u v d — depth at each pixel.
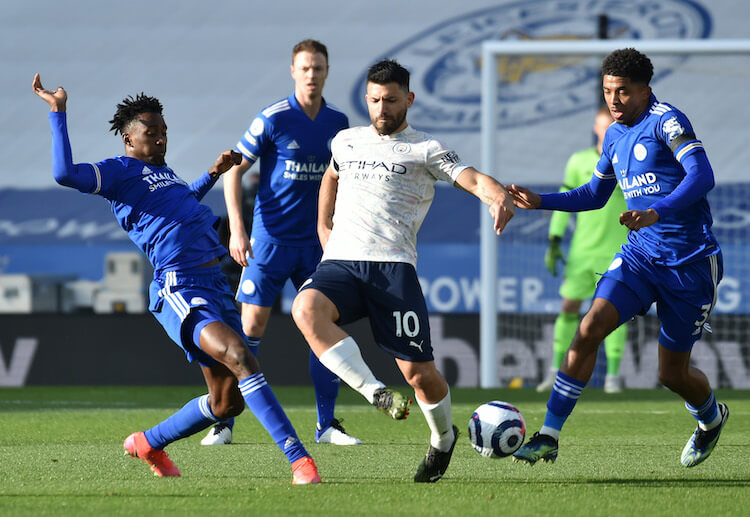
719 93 71.06
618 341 39.84
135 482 15.84
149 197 16.97
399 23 76.12
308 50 23.14
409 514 12.70
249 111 74.31
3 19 78.12
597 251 38.12
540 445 16.30
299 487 15.03
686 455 18.06
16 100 74.75
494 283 42.34
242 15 77.56
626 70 17.00
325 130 23.41
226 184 23.16
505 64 72.12
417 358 15.28
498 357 45.12
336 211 16.03
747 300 58.25
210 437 22.05
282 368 44.72
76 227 66.62
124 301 58.69
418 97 73.00
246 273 23.95
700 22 72.56
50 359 46.12
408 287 15.39
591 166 37.25
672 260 16.97
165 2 78.38
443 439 15.73
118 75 76.12
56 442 22.45
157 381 45.62
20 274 63.72
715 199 66.12
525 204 18.52
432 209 65.31
